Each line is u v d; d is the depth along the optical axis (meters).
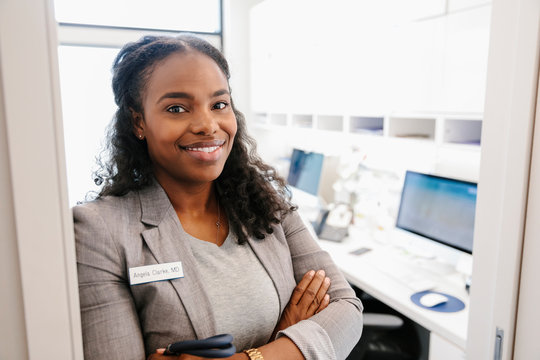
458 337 1.32
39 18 0.48
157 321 0.72
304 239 1.00
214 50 0.82
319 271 0.94
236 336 0.78
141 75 0.77
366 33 2.09
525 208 0.88
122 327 0.69
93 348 0.68
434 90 1.73
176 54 0.76
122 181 0.81
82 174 2.90
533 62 0.83
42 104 0.50
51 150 0.51
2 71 0.47
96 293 0.69
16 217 0.50
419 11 1.77
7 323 0.52
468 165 2.08
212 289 0.78
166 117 0.75
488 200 0.96
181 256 0.77
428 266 1.90
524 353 0.91
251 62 3.47
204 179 0.79
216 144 0.78
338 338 0.82
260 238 0.89
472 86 1.56
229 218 0.88
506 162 0.90
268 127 3.32
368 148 2.73
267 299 0.82
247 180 0.92
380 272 1.86
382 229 2.32
